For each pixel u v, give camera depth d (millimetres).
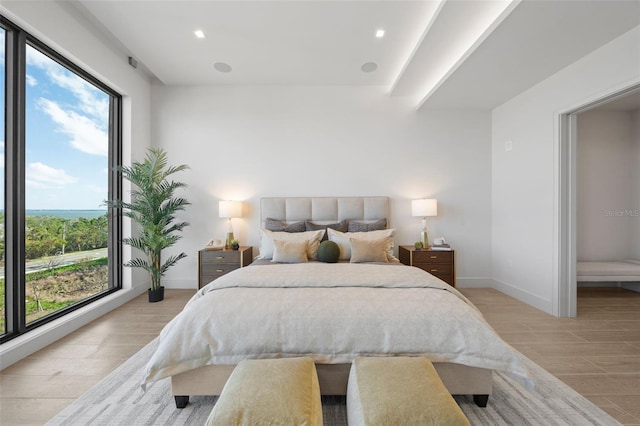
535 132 3369
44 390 1788
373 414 1135
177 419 1539
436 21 2494
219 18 2717
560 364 2092
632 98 3787
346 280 2092
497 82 3297
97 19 2799
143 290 3912
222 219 4160
